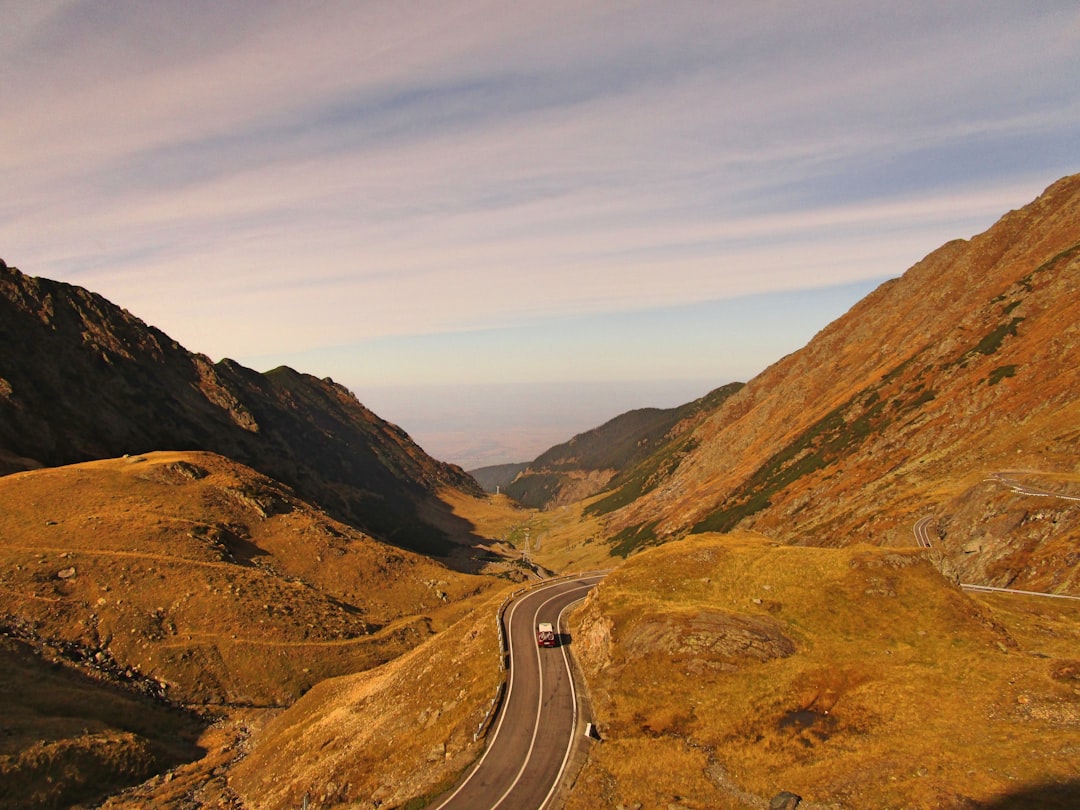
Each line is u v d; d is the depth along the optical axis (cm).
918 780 2458
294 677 7419
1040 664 3344
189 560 8662
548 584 7425
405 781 3625
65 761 4916
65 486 9738
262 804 4453
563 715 3834
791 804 2523
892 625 4056
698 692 3659
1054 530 6444
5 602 6944
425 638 9150
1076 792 2161
